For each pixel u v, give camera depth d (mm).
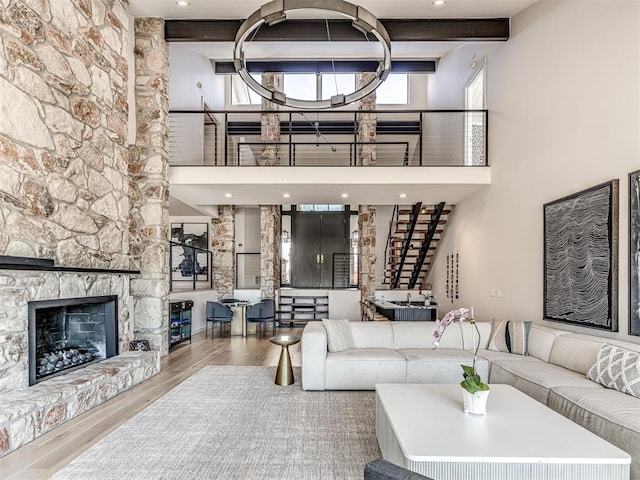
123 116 4836
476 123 7336
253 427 3199
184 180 6238
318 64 8875
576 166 4051
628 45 3354
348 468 2551
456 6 5328
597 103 3734
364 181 6246
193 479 2410
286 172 6246
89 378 3580
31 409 2891
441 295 9305
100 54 4391
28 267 3102
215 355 6000
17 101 3209
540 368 3566
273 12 3301
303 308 10016
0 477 2410
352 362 4195
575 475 1900
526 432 2184
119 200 4699
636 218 3205
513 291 5422
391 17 5652
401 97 10859
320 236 11555
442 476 1919
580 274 3891
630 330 3258
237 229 11680
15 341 3119
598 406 2555
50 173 3568
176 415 3443
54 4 3666
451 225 8531
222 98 10609
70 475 2443
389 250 10586
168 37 5844
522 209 5172
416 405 2611
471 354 4328
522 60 5203
